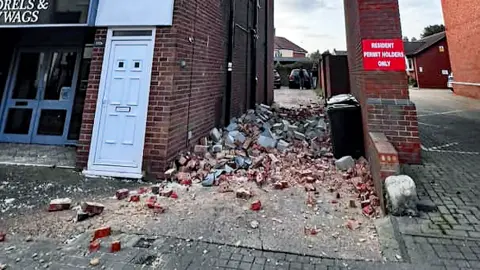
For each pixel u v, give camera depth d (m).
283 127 8.30
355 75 6.95
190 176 4.64
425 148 5.43
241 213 3.48
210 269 2.45
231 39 7.73
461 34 13.88
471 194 3.61
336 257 2.62
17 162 5.24
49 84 6.54
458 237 2.82
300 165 5.36
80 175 4.72
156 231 3.05
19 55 6.62
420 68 25.20
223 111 7.59
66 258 2.57
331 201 3.82
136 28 4.85
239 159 5.34
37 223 3.17
